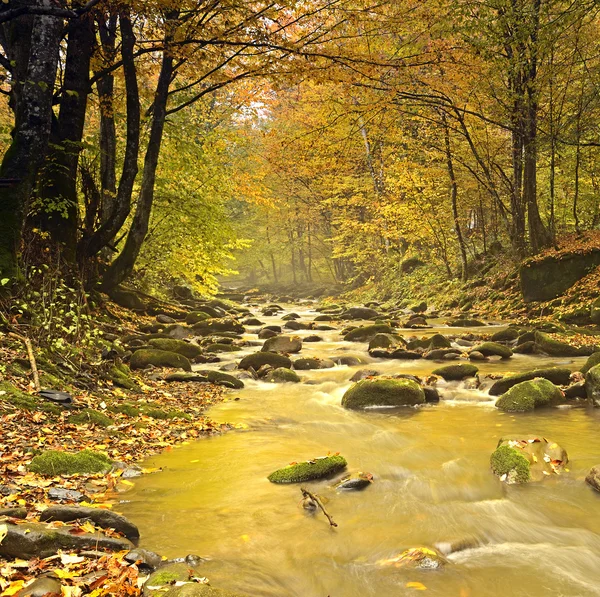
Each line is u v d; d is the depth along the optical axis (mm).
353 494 5199
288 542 4230
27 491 4602
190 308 22562
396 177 26328
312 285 49719
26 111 10031
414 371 11438
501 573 3793
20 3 10945
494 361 12375
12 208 9820
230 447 6695
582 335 14297
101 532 3961
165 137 17641
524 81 18656
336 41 13391
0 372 7180
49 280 9984
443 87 17312
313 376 11180
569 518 4629
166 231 18781
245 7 12547
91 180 14367
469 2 14672
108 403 7898
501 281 22891
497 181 25031
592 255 18906
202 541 4219
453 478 5547
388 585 3646
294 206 41938
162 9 12352
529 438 6055
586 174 22922
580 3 13883
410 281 30688
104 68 14305
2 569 3314
